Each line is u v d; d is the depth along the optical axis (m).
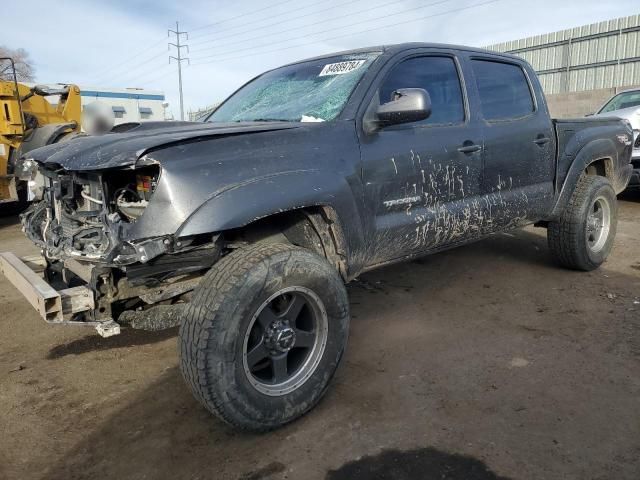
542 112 4.45
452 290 4.64
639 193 9.73
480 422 2.66
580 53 24.48
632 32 22.39
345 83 3.37
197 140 2.54
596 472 2.28
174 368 3.42
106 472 2.42
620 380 3.01
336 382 3.11
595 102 17.52
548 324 3.84
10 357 3.65
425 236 3.52
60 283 3.26
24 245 7.18
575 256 4.82
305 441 2.57
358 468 2.36
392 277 5.05
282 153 2.74
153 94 19.53
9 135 8.86
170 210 2.36
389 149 3.24
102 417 2.87
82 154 2.68
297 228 3.01
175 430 2.72
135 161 2.41
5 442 2.66
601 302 4.22
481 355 3.39
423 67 3.64
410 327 3.88
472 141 3.75
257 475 2.34
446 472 2.31
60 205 3.03
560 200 4.60
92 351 3.72
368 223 3.13
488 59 4.16
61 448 2.61
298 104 3.45
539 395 2.89
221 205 2.41
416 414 2.75
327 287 2.70
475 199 3.82
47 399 3.07
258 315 2.50
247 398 2.47
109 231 2.52
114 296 2.72
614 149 5.09
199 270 2.78
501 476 2.27
